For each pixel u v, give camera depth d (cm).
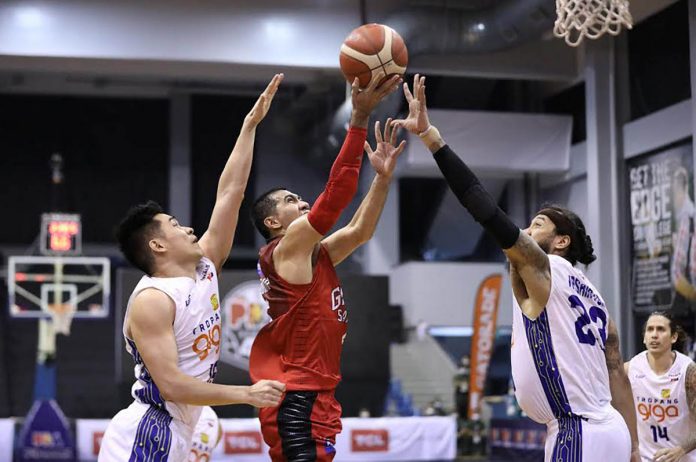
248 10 1470
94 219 2239
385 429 1412
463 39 1382
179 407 361
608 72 1580
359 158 381
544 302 361
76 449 1405
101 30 1439
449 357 1895
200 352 364
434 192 2200
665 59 1480
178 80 2152
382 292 1664
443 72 1555
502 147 1727
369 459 1398
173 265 366
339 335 395
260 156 2256
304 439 377
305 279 386
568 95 1819
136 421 359
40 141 2236
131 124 2270
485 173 1822
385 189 414
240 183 402
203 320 364
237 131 2278
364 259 2097
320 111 1969
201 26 1459
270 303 395
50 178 2230
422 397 1864
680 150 1415
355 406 1644
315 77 1612
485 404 1716
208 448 579
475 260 2150
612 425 361
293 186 2256
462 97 1914
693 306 1364
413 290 1944
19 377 2100
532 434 1375
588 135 1598
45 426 1404
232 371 1545
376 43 390
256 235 2253
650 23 1519
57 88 2188
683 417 577
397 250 2041
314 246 397
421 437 1427
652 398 585
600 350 372
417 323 1933
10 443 1374
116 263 2238
